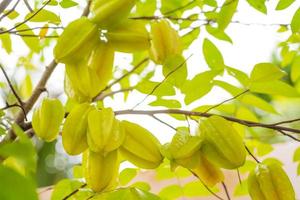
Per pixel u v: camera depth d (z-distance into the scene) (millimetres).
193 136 1271
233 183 1805
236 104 1594
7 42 1689
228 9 1485
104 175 1248
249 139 1640
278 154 2033
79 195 1380
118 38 1311
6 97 1615
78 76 1295
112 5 1282
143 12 1842
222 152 1257
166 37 1424
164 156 1274
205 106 1480
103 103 1582
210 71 1419
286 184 1273
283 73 1393
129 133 1269
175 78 1424
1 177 894
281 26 1651
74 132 1256
